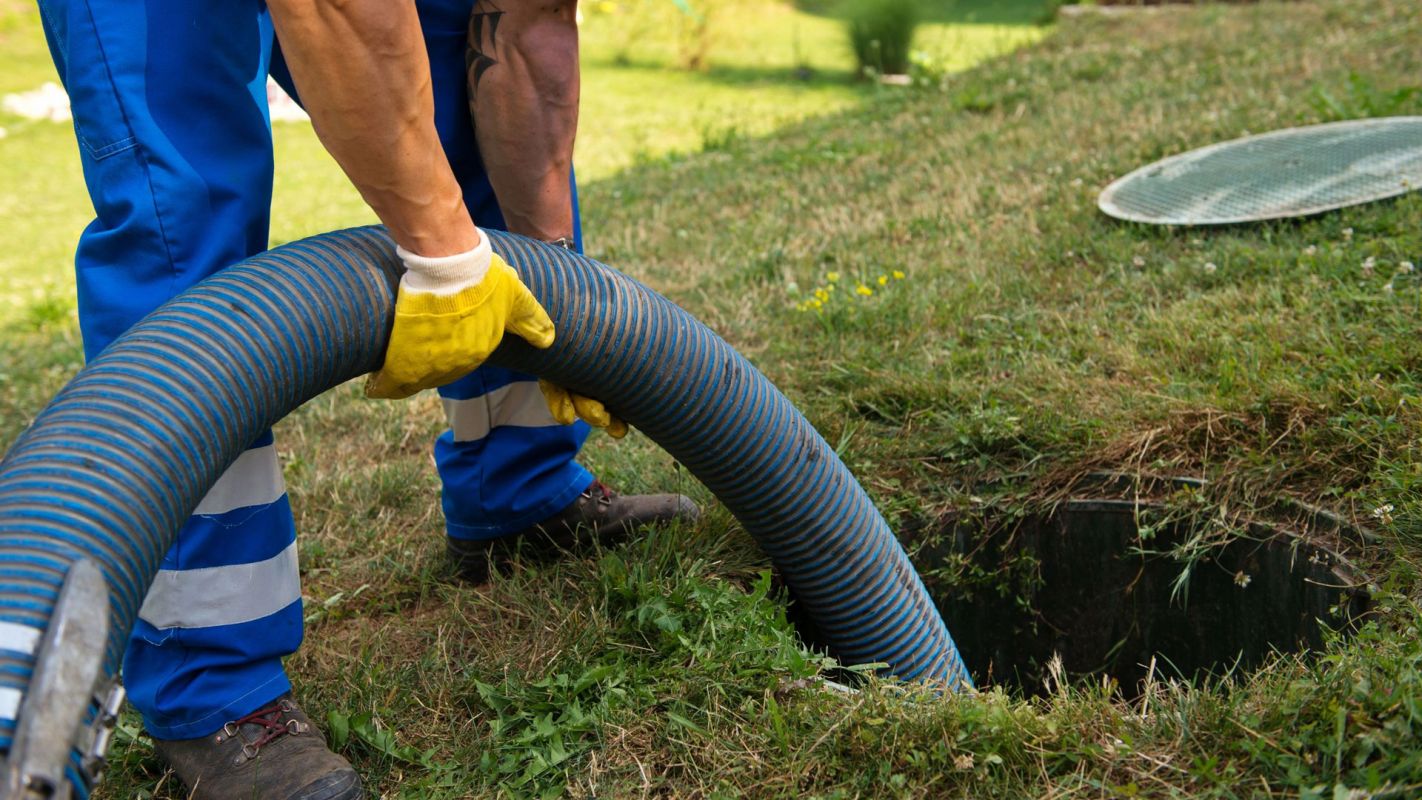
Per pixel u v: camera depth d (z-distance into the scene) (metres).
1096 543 2.55
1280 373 2.60
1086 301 3.46
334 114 1.44
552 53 2.00
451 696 2.00
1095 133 5.40
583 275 1.88
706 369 1.98
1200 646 2.47
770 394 2.10
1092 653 2.61
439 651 2.14
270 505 1.77
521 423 2.33
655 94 11.30
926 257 4.13
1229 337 2.86
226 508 1.71
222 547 1.72
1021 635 2.66
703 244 4.86
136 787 1.84
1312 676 1.69
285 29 1.39
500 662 2.06
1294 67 6.04
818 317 3.60
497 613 2.24
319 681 2.07
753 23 14.63
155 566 1.42
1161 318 3.11
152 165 1.65
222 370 1.51
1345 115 4.62
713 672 1.89
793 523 2.11
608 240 5.14
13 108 11.47
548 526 2.40
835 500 2.13
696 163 7.10
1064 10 10.27
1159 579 2.49
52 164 9.87
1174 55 7.14
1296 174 3.94
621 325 1.89
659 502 2.48
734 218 5.29
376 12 1.39
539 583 2.30
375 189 1.52
